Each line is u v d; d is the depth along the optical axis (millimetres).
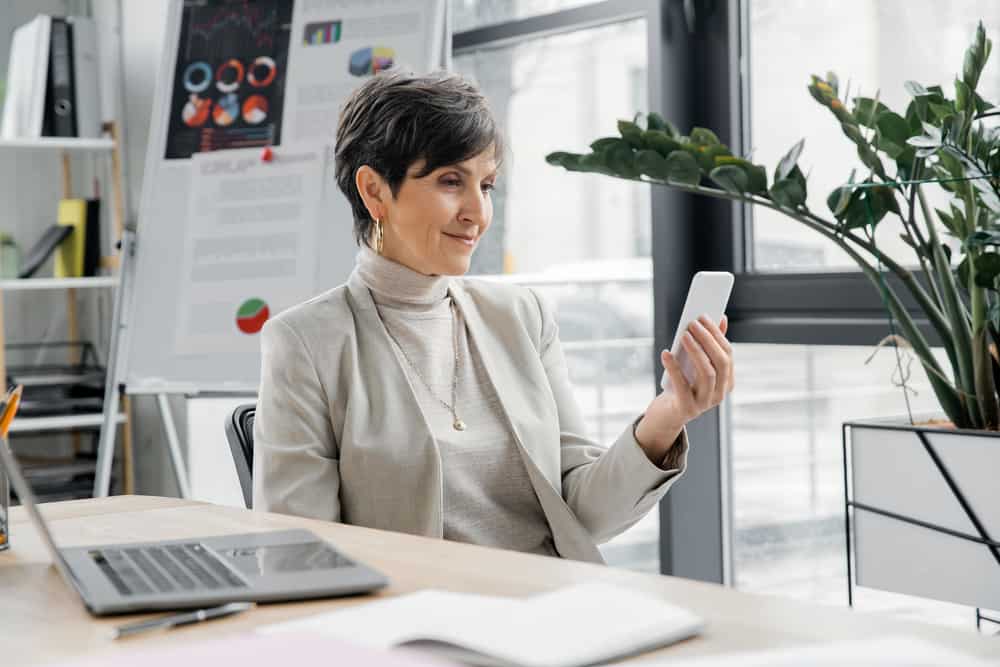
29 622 821
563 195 2695
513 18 2732
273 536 1042
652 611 738
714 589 854
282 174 2838
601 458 1459
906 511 1521
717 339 1284
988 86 1965
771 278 2258
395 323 1527
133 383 2906
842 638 712
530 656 652
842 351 2182
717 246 2361
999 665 619
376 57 2756
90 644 752
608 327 2643
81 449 3926
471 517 1461
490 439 1490
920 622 742
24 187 3957
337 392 1451
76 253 3594
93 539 1137
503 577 908
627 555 2654
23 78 3475
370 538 1089
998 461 1420
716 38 2338
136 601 814
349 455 1408
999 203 1472
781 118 2283
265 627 746
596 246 2645
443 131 1445
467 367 1538
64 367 3695
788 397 2297
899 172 1613
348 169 1530
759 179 1699
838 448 2217
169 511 1292
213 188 2916
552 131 2703
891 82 2100
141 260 2975
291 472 1389
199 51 3020
